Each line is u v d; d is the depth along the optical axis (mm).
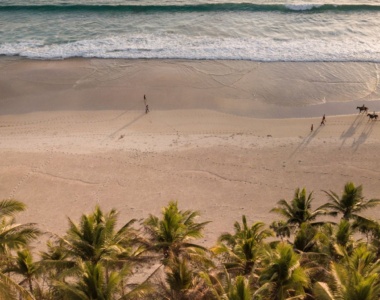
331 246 22469
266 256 20578
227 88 48250
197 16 65812
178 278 21609
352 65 52500
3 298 18172
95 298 18109
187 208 32750
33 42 59250
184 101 45938
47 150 39062
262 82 49375
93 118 43562
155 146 39312
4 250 21641
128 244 24281
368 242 27172
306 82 49375
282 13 66250
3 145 39875
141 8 68125
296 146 39000
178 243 23812
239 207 32812
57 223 31594
